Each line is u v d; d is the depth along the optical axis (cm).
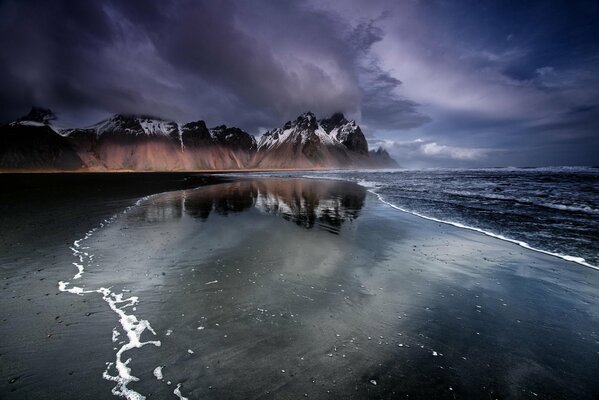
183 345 493
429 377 427
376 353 480
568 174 5912
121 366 442
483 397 392
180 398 383
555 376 430
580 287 727
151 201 2380
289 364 450
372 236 1216
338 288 721
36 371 431
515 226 1339
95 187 4116
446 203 2075
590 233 1204
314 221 1529
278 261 906
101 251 998
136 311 602
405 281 767
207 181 5872
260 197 2673
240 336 520
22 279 762
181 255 959
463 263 899
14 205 2112
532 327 559
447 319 586
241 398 385
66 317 577
